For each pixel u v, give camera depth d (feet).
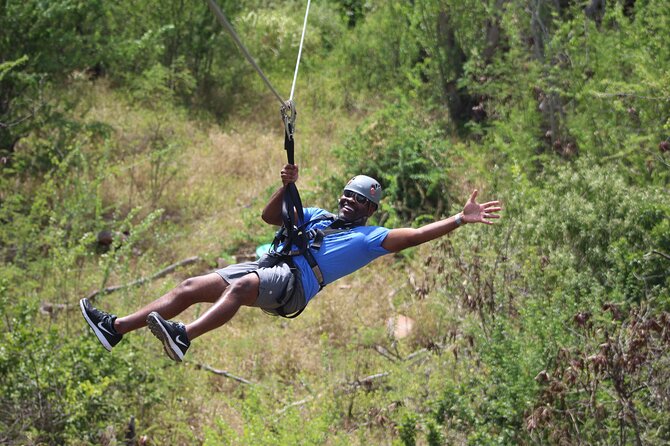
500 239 58.70
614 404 46.32
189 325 32.53
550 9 92.68
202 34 113.91
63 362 52.01
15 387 50.72
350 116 110.73
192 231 81.30
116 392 52.54
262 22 130.31
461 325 55.72
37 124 85.92
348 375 57.26
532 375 47.62
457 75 103.81
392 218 75.92
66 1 86.74
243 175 93.45
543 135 83.66
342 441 48.44
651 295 51.80
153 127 98.63
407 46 110.63
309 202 82.28
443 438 48.08
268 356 62.23
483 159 82.64
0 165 82.07
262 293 34.40
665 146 63.10
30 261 68.13
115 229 78.64
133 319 33.55
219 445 46.52
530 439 46.75
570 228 57.98
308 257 36.01
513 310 54.75
